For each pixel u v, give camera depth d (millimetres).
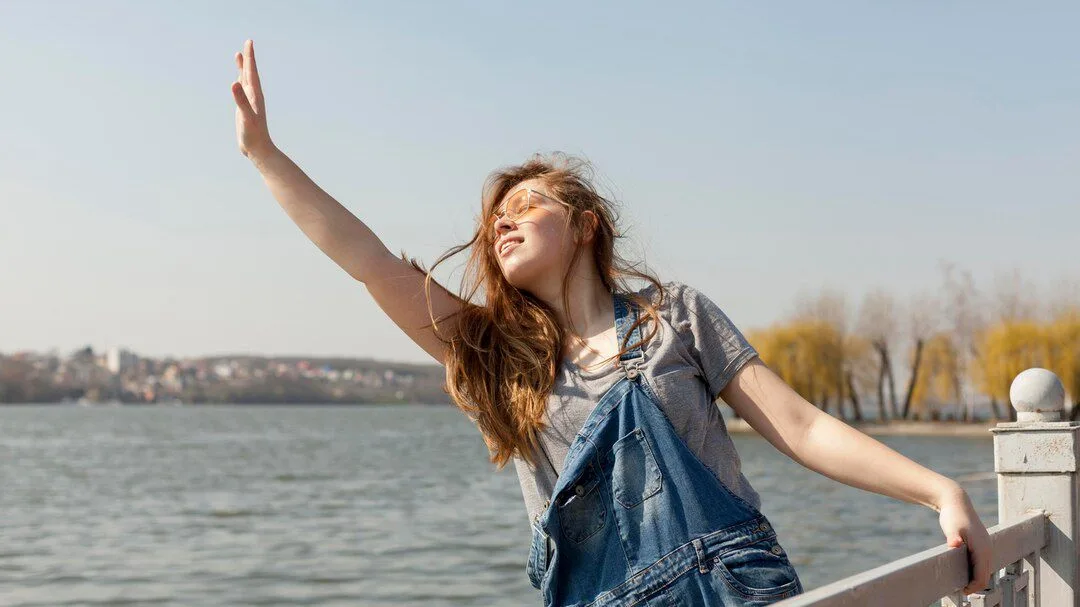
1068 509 2979
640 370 1989
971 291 63062
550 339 2074
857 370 67438
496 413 2076
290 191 2170
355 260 2182
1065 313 54062
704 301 2090
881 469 1922
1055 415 3074
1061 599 2973
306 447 65312
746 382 2025
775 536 1911
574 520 1935
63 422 137625
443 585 13914
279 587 13992
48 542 19531
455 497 28156
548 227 2111
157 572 15570
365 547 17844
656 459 1907
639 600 1861
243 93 2127
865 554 15914
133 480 36438
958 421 67750
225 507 25938
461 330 2143
